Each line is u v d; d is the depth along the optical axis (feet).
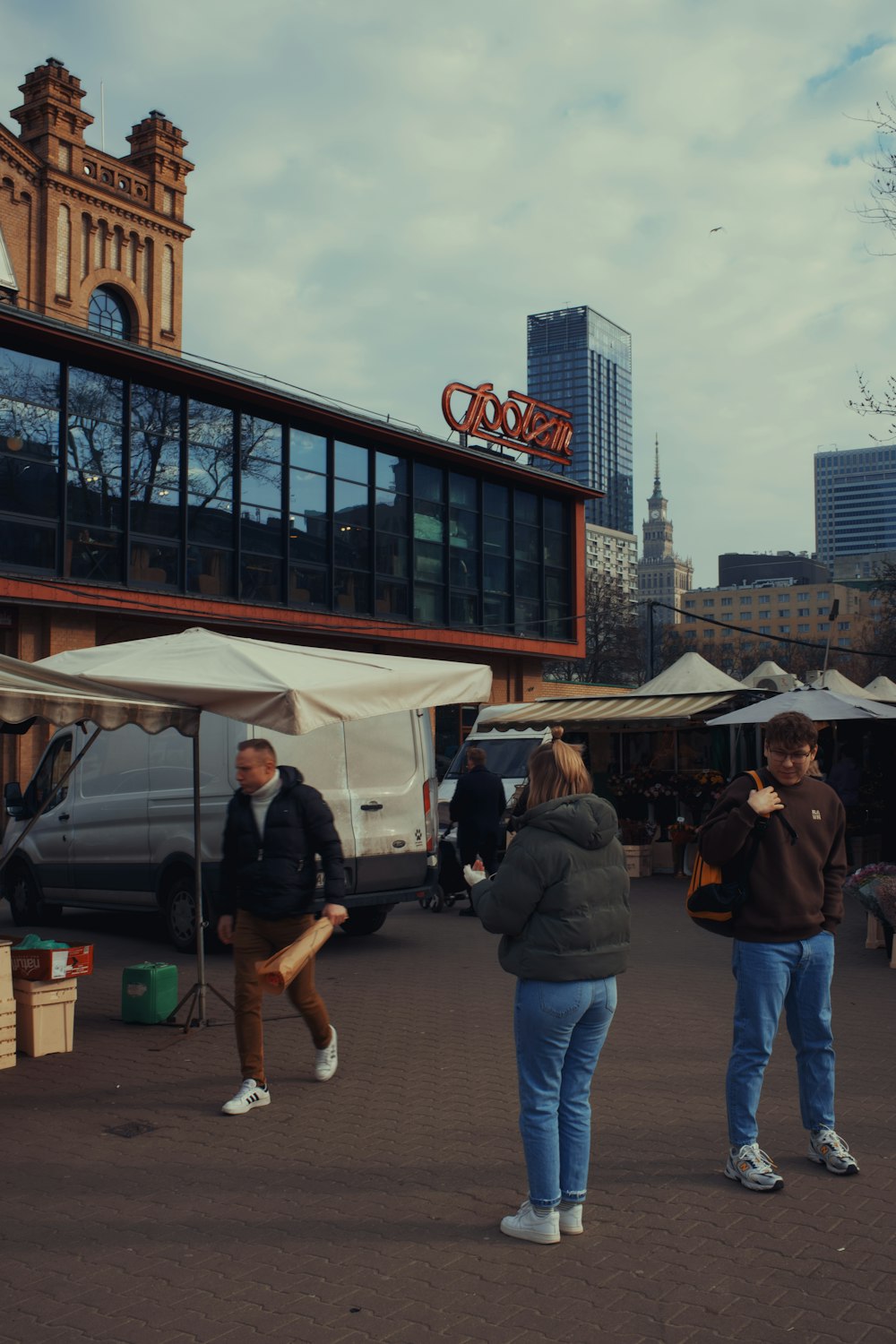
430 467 100.78
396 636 94.84
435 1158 17.40
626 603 215.51
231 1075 22.45
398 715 37.96
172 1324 12.30
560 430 114.42
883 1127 18.42
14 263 106.42
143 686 24.31
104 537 73.72
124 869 38.11
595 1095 20.43
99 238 114.62
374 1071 22.49
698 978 31.48
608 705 60.08
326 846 21.02
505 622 108.58
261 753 20.98
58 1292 13.14
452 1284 13.16
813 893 15.93
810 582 613.93
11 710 20.63
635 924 42.24
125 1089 21.62
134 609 74.13
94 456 73.41
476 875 14.80
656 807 61.46
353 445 92.84
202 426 80.48
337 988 30.83
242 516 82.94
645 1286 13.04
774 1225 14.65
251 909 20.56
